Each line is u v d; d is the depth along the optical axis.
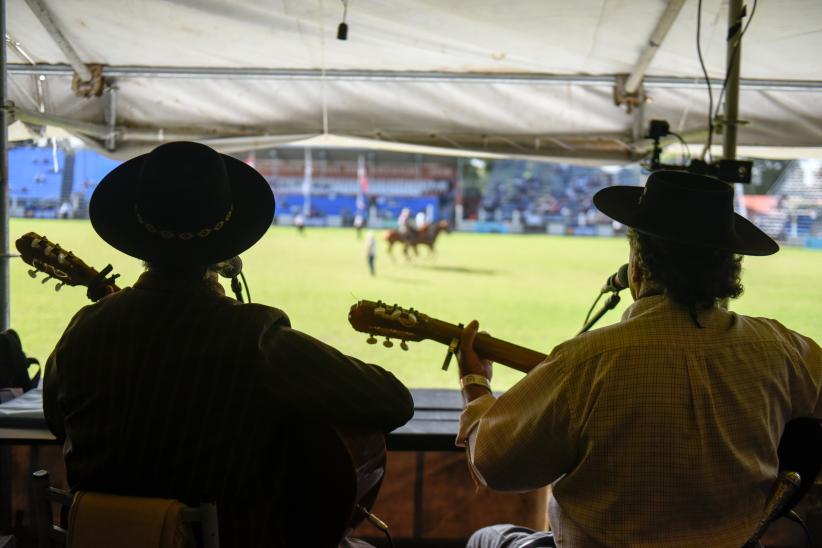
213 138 4.91
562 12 3.75
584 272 28.34
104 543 1.28
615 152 4.87
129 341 1.38
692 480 1.33
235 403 1.35
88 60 4.54
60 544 1.43
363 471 1.49
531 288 22.81
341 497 1.46
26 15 4.02
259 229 1.50
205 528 1.28
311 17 3.92
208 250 1.43
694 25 3.81
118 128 4.84
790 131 4.67
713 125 3.35
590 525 1.38
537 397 1.40
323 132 4.88
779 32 3.79
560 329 15.34
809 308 18.45
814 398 1.48
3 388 2.90
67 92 4.73
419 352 11.71
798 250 42.56
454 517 2.96
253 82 4.73
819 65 4.20
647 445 1.32
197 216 1.40
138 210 1.41
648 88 4.65
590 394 1.35
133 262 22.50
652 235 1.38
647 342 1.35
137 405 1.35
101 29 4.14
